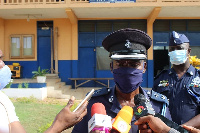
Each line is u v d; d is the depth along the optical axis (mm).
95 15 11836
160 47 12398
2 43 12547
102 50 12516
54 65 12633
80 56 12562
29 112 6848
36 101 8844
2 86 1916
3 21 12547
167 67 12375
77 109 1467
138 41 1615
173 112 2930
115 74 1686
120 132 1402
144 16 12031
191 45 12266
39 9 10867
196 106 2836
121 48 1626
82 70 12539
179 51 3012
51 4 10578
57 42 12438
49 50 12688
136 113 1486
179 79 3020
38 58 12711
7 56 12664
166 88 3051
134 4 10352
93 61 12531
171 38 3166
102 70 12539
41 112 6922
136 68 1661
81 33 12477
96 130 1336
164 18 12148
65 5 10531
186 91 2906
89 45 12484
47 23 12695
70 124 1428
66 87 11289
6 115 1508
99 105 1524
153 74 12047
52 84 10414
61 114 1427
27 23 12633
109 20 12375
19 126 1541
